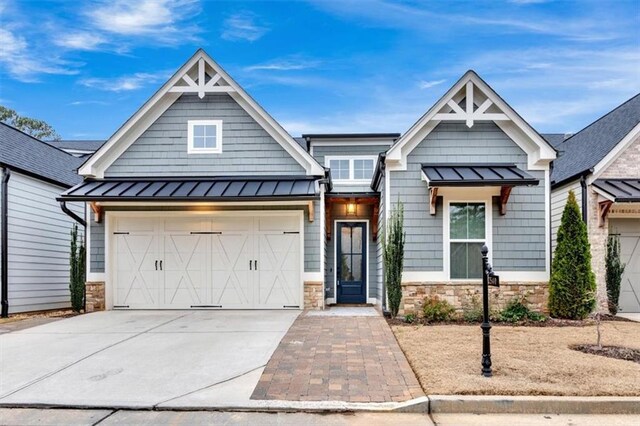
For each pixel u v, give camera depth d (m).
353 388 4.81
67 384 5.05
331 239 12.59
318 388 4.82
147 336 7.49
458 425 4.04
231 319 9.20
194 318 9.38
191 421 4.14
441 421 4.13
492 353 6.06
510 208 9.79
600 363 5.52
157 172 10.84
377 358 5.98
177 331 7.90
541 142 9.70
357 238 12.68
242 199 9.46
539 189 9.84
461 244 9.75
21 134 14.37
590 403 4.32
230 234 10.87
